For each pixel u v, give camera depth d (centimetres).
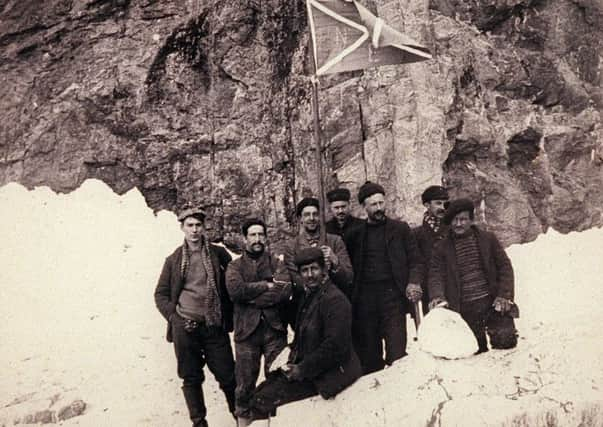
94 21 1055
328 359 510
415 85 970
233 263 581
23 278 868
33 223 949
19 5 1079
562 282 908
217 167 984
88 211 966
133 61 1026
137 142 1001
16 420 627
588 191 1084
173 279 595
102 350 755
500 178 1016
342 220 636
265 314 573
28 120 1038
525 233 1006
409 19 991
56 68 1052
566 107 1118
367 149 969
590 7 1160
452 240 576
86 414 643
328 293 526
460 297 565
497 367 498
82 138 1016
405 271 610
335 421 499
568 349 503
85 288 855
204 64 1019
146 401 669
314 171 971
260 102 998
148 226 952
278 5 1020
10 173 1020
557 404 462
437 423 465
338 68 617
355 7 623
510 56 1096
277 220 966
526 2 1122
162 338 776
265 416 534
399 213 952
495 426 455
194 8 1031
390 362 600
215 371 597
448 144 971
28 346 763
